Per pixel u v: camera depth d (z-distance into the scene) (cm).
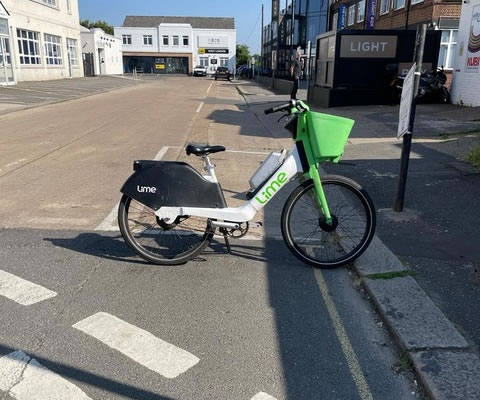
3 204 584
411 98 500
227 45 7588
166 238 461
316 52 2044
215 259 435
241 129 1360
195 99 2462
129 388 263
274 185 398
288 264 428
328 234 430
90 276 396
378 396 262
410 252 441
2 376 269
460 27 1658
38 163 810
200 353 296
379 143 1033
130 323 327
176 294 370
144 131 1220
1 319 328
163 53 7556
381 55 1772
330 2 4053
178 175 398
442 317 327
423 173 732
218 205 405
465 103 1630
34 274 397
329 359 294
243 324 330
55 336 309
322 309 352
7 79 2669
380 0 2850
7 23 2625
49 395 255
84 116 1512
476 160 766
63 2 3834
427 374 268
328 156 388
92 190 650
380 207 573
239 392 263
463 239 473
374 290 364
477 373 269
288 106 382
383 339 315
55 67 3688
